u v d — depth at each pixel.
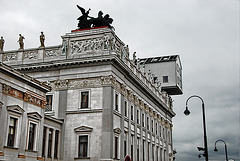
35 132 41.16
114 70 52.66
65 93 52.62
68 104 52.03
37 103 41.97
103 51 52.09
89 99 51.16
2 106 35.34
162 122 84.44
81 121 50.66
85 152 49.44
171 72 90.56
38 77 54.69
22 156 37.81
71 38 54.78
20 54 56.56
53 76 54.09
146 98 71.00
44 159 45.41
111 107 49.78
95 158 48.25
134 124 60.72
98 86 51.25
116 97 53.97
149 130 70.69
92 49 53.09
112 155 48.50
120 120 53.53
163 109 86.31
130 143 57.25
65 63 52.56
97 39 53.31
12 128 37.28
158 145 77.31
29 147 39.97
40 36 56.66
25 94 39.25
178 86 90.56
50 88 44.62
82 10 58.22
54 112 52.28
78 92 52.06
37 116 41.56
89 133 49.59
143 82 67.19
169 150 89.06
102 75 51.19
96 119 49.94
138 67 67.62
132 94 60.81
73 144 49.91
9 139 36.62
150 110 73.25
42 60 55.09
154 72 92.12
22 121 38.50
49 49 55.59
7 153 35.53
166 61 91.94
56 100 52.84
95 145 48.81
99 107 50.31
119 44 57.44
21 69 55.06
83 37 54.16
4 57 57.50
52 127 48.56
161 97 85.31
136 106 63.00
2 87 35.50
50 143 48.09
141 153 62.94
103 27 55.22
